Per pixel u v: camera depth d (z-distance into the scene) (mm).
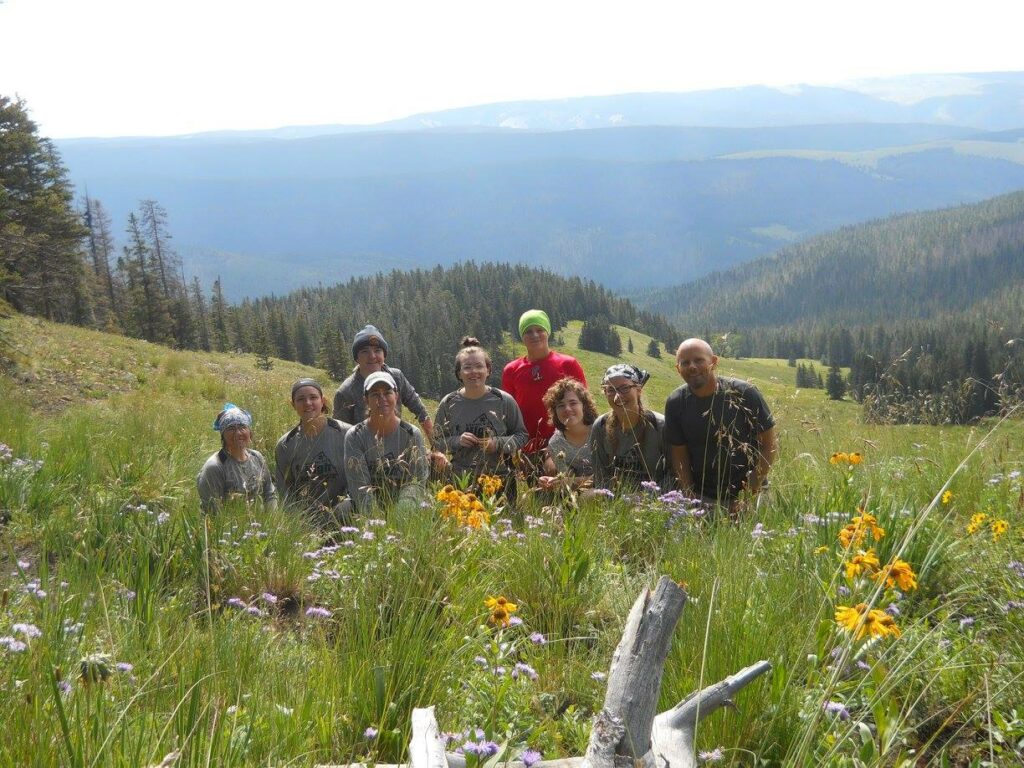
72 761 2053
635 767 2117
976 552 4020
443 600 3721
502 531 4828
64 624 3135
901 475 6113
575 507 4988
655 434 6418
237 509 5621
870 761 2330
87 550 4363
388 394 6312
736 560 4016
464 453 7129
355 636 3350
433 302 198500
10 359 18344
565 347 188625
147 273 79438
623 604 3908
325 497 6805
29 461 6797
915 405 7746
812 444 7562
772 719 2633
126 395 18812
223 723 2387
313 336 155000
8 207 36750
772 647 3041
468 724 2744
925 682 2873
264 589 4355
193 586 4250
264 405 12461
